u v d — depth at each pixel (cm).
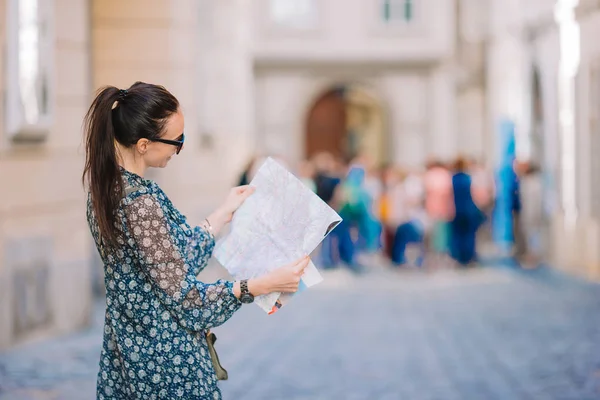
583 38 1914
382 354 1091
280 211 408
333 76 3362
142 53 1692
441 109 3353
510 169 2547
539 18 2262
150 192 379
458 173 2217
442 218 2209
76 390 866
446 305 1552
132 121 378
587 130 1902
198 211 1827
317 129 3509
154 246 371
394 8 3353
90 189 376
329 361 1045
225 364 1023
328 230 404
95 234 380
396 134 3372
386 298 1672
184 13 1728
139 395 375
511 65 2712
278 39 3338
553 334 1223
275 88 3356
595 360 1039
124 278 375
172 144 386
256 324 1339
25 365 981
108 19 1688
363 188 2291
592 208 1905
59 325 1189
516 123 2622
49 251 1163
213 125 2053
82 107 1248
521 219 2202
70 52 1228
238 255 407
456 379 947
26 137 1112
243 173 1725
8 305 1074
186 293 371
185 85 1733
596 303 1528
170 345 375
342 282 1973
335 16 3347
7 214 1075
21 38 1088
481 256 2497
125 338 375
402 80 3372
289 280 382
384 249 2300
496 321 1349
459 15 3388
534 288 1770
